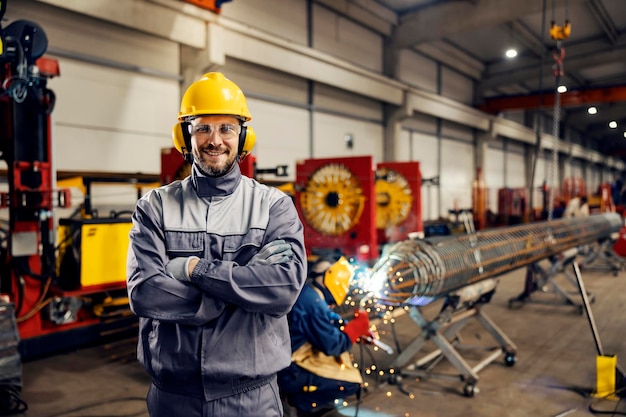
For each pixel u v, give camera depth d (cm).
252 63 838
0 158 393
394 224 654
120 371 377
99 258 409
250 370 129
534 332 480
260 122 861
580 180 1731
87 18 612
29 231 386
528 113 2095
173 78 716
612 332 480
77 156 604
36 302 395
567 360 394
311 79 931
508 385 340
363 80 1046
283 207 139
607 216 759
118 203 654
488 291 372
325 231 543
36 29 358
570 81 1745
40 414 298
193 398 129
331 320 254
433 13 1103
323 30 978
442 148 1497
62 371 376
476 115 1562
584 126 2569
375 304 285
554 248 479
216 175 134
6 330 305
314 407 258
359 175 523
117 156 648
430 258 289
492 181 1873
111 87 640
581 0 902
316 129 990
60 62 586
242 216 135
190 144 143
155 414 134
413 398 318
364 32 1104
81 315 440
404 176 648
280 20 873
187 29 673
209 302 123
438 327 329
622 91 1356
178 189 139
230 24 722
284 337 141
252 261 128
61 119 588
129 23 605
